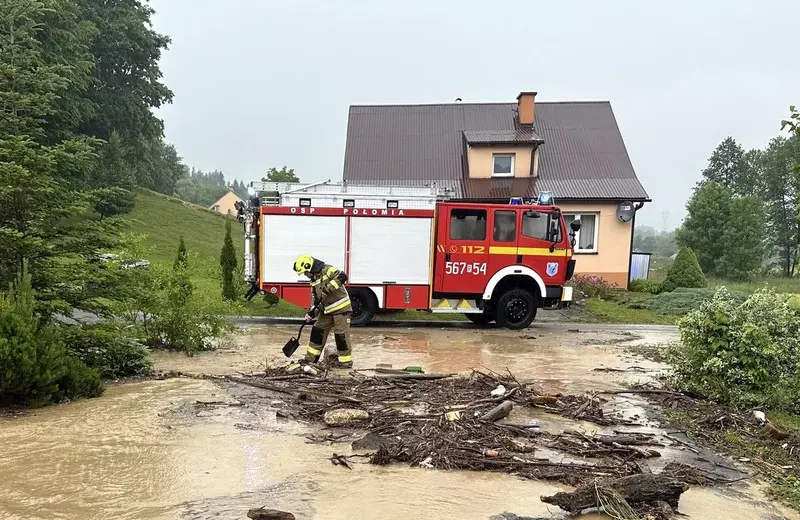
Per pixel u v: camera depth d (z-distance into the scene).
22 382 5.47
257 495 3.79
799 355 6.35
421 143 21.70
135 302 8.04
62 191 7.03
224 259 14.29
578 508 3.69
